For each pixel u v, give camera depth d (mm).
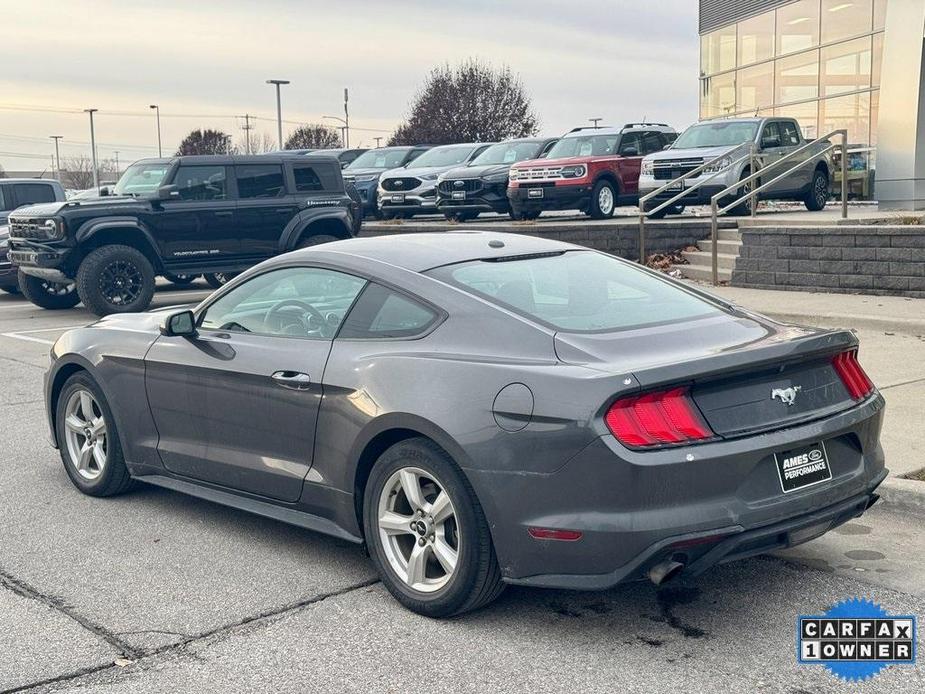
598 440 3893
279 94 62219
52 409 6531
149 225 14609
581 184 19938
